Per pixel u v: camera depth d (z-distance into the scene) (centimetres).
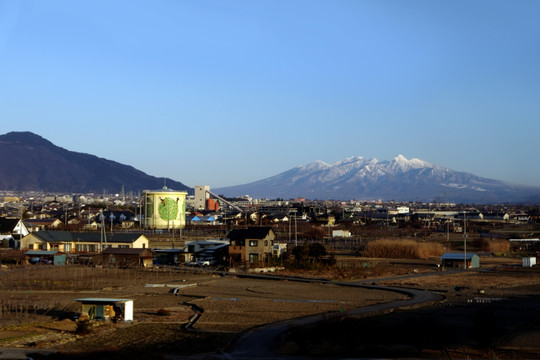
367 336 4462
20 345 4209
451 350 4084
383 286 7531
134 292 6888
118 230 17275
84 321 4872
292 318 5228
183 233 16225
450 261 10519
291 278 8369
